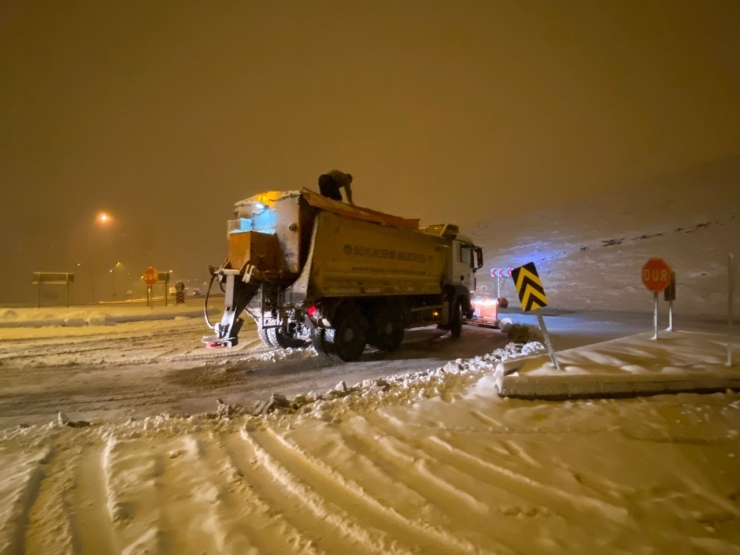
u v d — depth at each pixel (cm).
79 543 295
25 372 912
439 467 397
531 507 331
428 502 340
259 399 729
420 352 1191
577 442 446
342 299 1027
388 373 921
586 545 287
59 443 472
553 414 526
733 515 321
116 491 360
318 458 420
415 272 1282
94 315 1756
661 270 895
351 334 1040
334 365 1000
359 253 1080
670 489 358
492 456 419
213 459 425
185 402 711
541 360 693
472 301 1770
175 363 1004
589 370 623
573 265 3597
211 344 994
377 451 439
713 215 3972
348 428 505
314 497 351
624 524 310
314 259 959
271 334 1148
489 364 805
